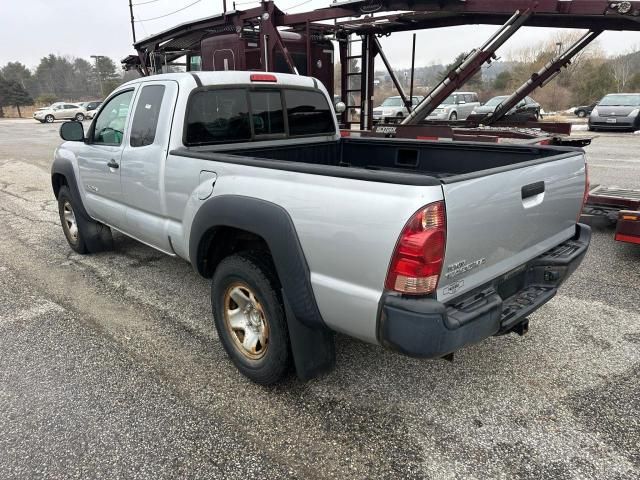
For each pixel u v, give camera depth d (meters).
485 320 2.39
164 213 3.67
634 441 2.57
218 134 3.82
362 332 2.40
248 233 3.10
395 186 2.17
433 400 2.94
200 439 2.63
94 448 2.56
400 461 2.47
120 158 4.11
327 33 10.12
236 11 8.98
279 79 4.21
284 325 2.80
